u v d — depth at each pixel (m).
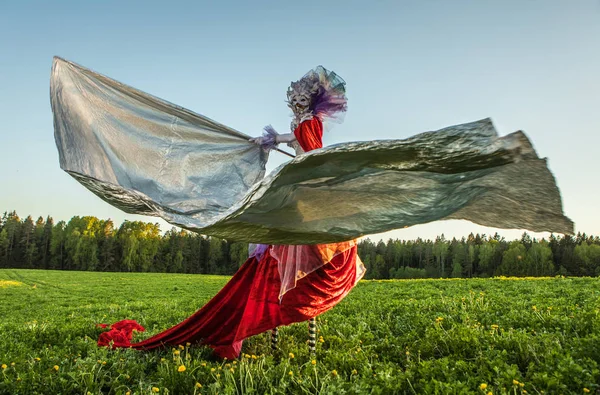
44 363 5.16
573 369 3.69
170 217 3.94
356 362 4.71
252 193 3.38
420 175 3.47
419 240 107.38
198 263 100.50
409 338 5.89
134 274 62.25
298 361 5.19
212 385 4.07
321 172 3.52
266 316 5.17
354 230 4.12
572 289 12.23
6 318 14.15
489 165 3.06
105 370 4.85
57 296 25.28
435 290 15.57
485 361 4.29
